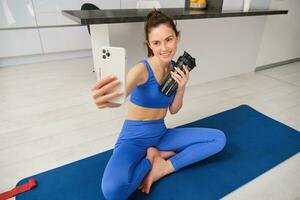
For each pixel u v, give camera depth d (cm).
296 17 287
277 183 118
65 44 323
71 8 306
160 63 103
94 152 142
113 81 82
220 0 222
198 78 245
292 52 316
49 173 123
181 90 115
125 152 107
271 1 254
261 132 160
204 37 226
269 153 139
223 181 118
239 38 252
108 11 189
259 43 272
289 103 207
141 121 113
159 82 106
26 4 278
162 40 92
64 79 259
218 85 244
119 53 79
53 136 157
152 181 113
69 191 112
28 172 126
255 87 240
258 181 119
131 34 184
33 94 221
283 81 257
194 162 122
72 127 168
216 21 225
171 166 118
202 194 111
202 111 191
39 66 304
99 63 86
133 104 110
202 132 124
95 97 83
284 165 130
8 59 302
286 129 164
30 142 151
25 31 291
